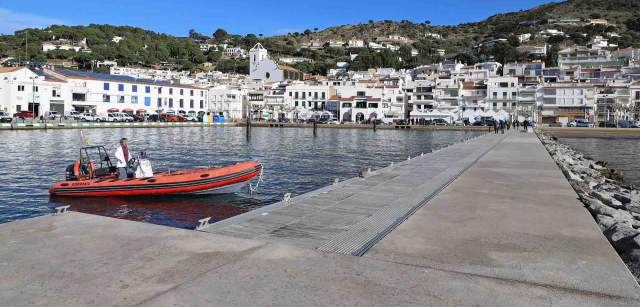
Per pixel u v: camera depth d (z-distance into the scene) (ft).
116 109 315.37
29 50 507.30
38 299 16.08
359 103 369.09
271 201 62.13
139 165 61.82
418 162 69.15
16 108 267.80
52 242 22.39
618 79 374.22
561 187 44.24
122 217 52.70
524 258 21.59
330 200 37.68
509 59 565.94
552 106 350.02
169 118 310.24
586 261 21.15
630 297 16.89
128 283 17.48
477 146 108.27
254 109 389.39
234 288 17.10
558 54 520.42
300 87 389.39
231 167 63.41
